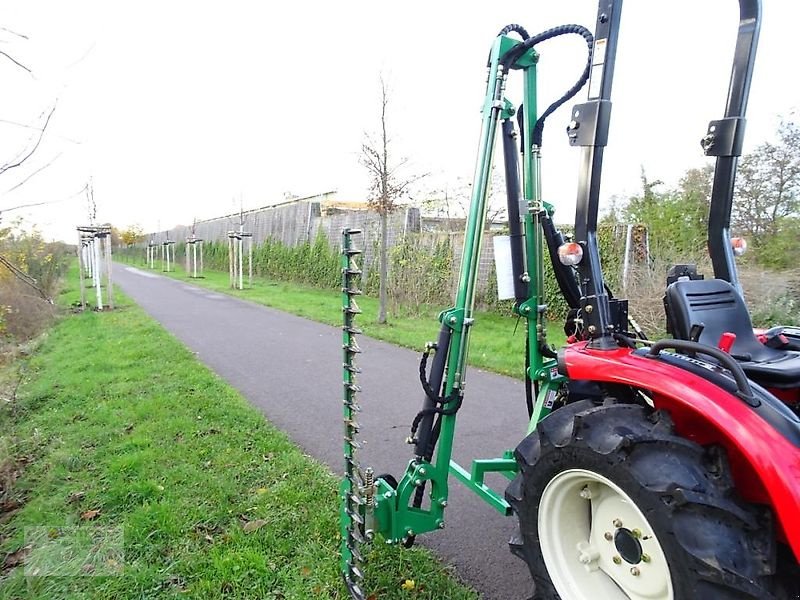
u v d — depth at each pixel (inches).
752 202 334.0
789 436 64.6
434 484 101.1
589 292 86.0
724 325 87.5
